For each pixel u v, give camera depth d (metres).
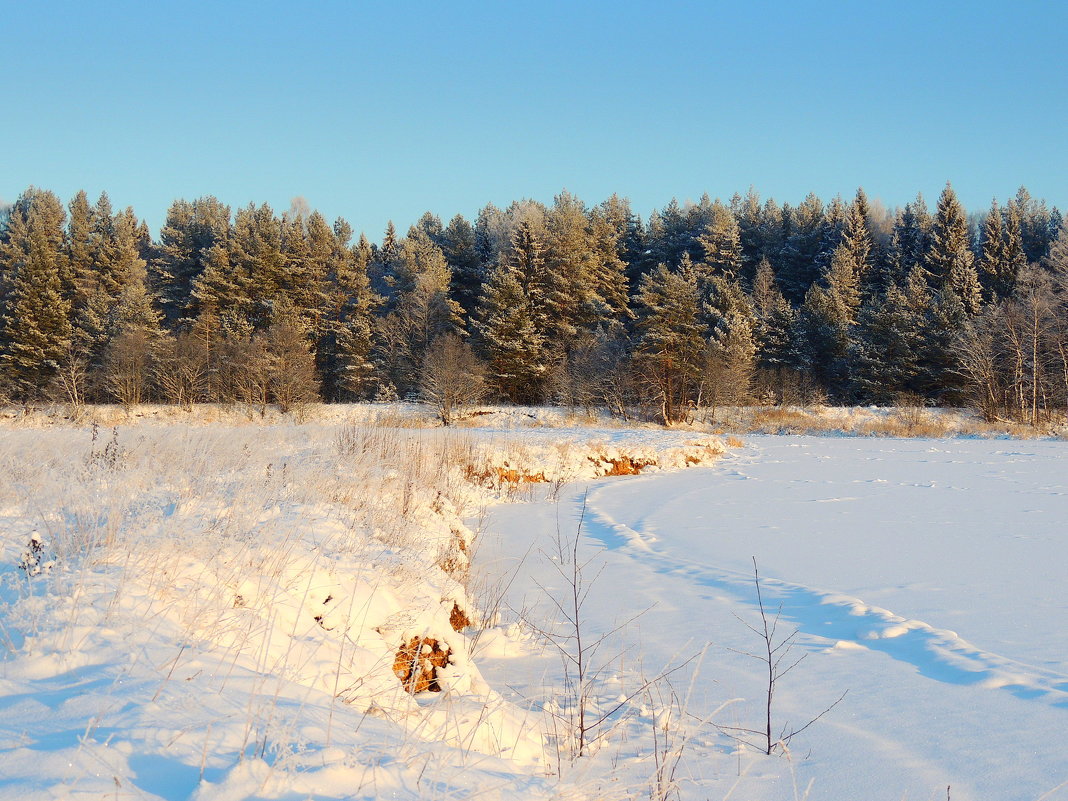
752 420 43.53
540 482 18.64
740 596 7.58
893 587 7.64
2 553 4.59
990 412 40.69
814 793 3.48
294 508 6.58
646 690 4.96
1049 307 42.38
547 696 4.93
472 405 43.22
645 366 45.25
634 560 9.57
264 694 3.16
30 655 3.16
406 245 71.44
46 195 70.75
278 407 45.44
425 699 4.29
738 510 13.52
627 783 3.60
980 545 9.66
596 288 64.75
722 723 4.40
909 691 4.78
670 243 81.12
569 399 46.75
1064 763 3.68
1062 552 9.10
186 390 47.38
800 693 4.86
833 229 76.62
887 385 50.41
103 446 9.57
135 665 3.18
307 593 4.59
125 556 4.44
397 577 5.50
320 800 2.39
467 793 2.70
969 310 57.75
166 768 2.40
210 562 4.48
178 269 68.88
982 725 4.19
